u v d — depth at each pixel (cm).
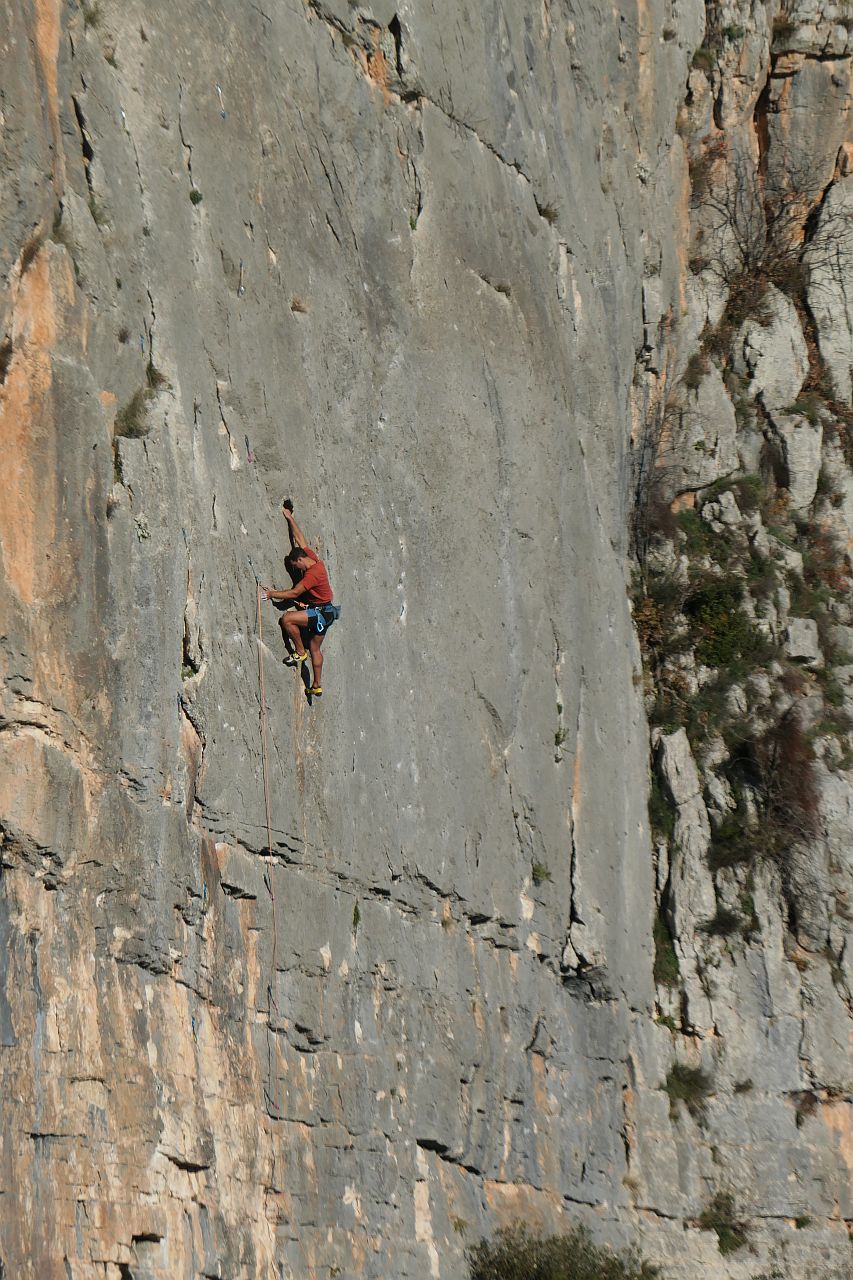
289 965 5362
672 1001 9419
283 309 5697
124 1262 4200
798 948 9738
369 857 6016
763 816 9950
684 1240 8531
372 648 6181
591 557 9000
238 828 5066
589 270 9219
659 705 10125
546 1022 7750
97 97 4631
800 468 11112
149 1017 4509
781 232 11600
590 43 9412
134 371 4688
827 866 9888
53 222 4334
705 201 11425
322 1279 5231
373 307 6481
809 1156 9162
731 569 10581
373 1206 5747
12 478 4094
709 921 9631
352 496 6125
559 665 8300
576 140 9138
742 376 11300
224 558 5072
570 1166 7700
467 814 6981
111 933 4378
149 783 4562
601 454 9275
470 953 6988
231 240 5344
